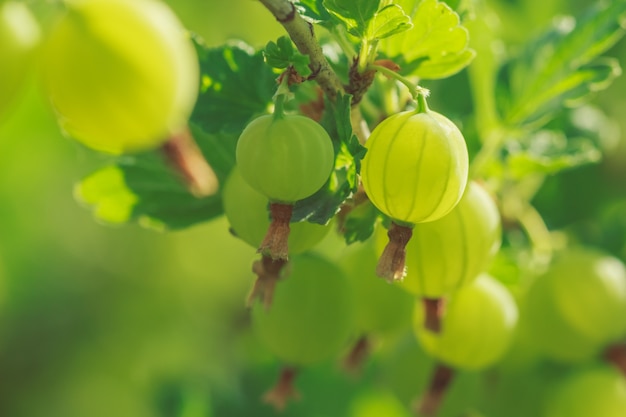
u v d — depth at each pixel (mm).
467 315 296
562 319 314
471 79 339
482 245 271
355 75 259
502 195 325
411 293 285
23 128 636
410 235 254
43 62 221
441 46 269
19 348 689
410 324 308
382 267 252
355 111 263
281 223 249
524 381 326
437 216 251
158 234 733
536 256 323
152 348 711
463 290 298
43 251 684
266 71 282
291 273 290
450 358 300
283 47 249
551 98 324
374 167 249
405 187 247
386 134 248
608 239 360
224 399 403
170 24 224
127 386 701
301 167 243
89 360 703
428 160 245
